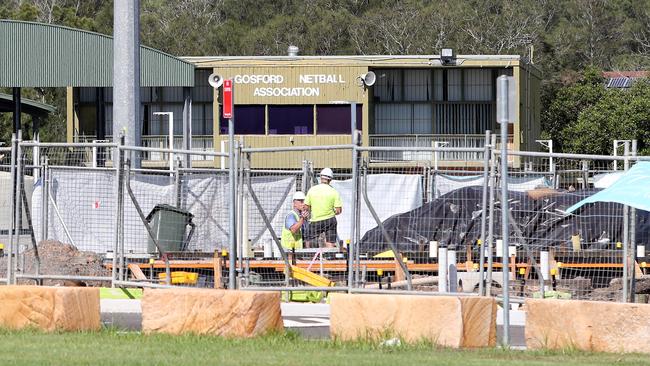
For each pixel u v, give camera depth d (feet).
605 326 164.66
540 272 218.59
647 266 249.34
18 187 230.07
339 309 170.60
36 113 620.49
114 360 139.85
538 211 236.02
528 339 168.35
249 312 169.48
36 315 174.50
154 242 233.35
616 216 232.53
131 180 271.28
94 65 572.10
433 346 163.84
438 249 227.20
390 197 304.91
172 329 172.35
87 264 252.83
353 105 395.96
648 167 206.80
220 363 139.13
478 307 166.81
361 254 252.83
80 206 272.51
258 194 286.25
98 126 652.07
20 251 252.42
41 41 570.05
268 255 258.16
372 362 142.41
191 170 255.29
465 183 329.52
